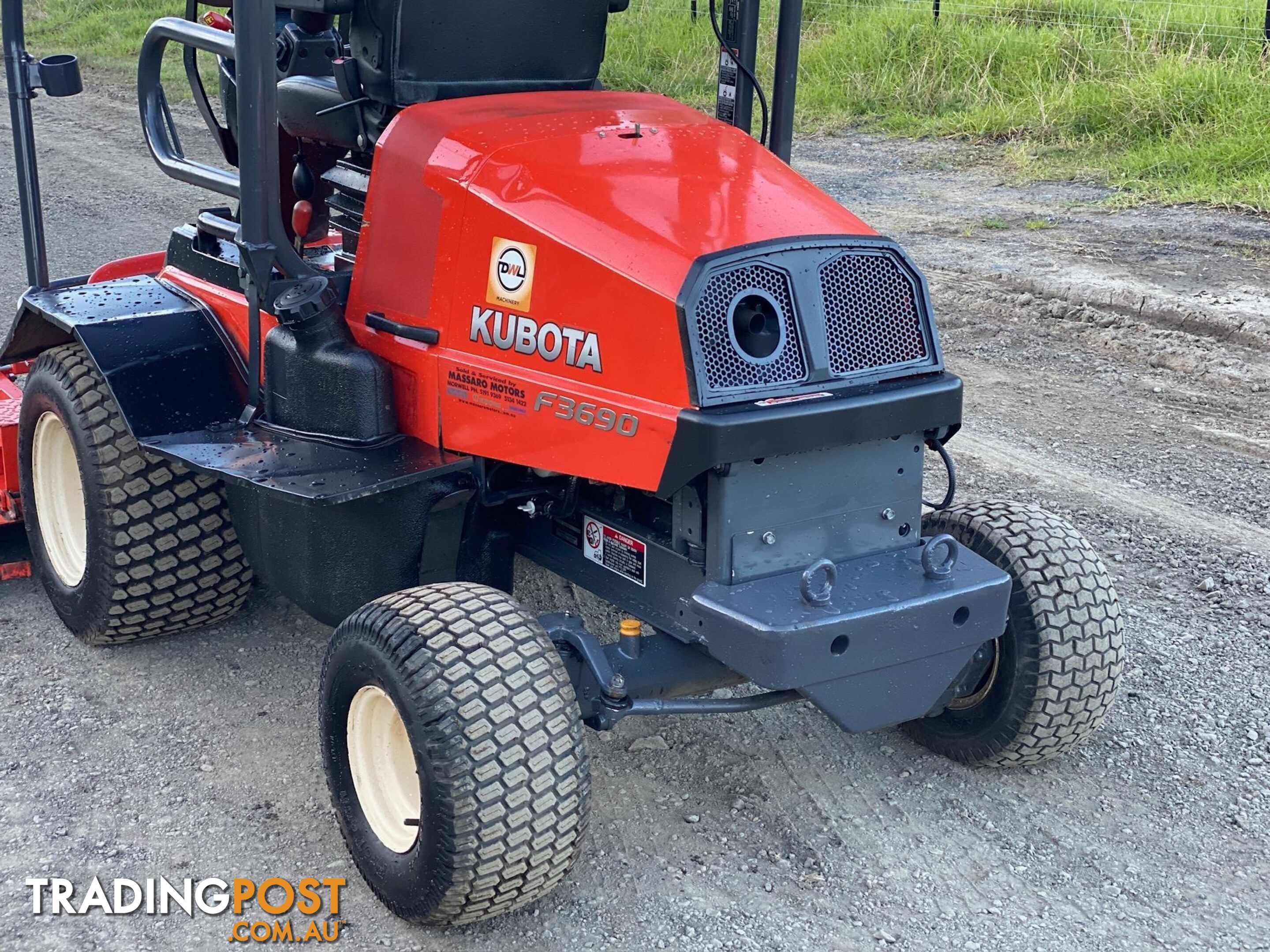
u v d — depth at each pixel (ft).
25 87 15.03
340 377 12.34
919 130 43.04
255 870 11.90
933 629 11.02
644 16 54.49
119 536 14.08
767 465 10.76
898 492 11.57
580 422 10.97
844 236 10.95
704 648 11.70
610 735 13.89
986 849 12.21
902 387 11.08
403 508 12.22
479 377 11.68
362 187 13.16
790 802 12.89
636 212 10.93
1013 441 21.40
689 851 12.16
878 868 11.94
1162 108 38.88
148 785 13.02
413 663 10.38
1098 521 18.67
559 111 12.61
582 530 12.62
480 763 10.08
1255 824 12.56
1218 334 25.59
